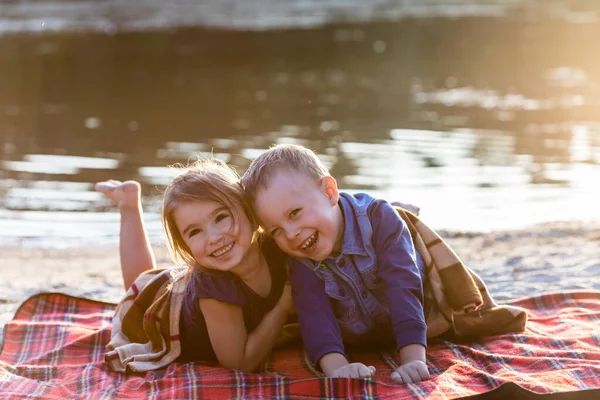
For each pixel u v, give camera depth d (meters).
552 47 20.86
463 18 28.45
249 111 13.25
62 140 10.96
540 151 9.53
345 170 8.61
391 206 3.35
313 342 3.12
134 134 11.38
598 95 13.99
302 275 3.21
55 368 3.35
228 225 3.04
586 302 3.98
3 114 13.42
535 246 5.70
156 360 3.39
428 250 3.46
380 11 32.44
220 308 3.19
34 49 23.16
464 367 3.04
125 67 19.81
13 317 4.05
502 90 14.95
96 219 7.23
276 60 20.34
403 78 16.94
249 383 3.01
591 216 6.78
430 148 9.80
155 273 3.73
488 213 6.94
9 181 8.52
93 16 33.28
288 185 3.02
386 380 3.03
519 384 2.75
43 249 6.27
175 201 3.06
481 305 3.54
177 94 15.55
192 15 33.19
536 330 3.63
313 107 13.48
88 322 4.06
